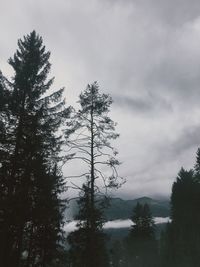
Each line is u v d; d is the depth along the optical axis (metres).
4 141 20.28
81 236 23.72
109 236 25.59
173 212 55.91
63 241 27.94
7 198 18.56
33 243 24.64
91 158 20.44
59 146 21.39
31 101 21.78
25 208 18.67
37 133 21.42
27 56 22.64
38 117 21.09
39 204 19.53
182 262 51.25
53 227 25.50
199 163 53.41
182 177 56.16
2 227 18.64
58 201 21.16
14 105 20.94
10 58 22.78
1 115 21.05
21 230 19.64
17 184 19.56
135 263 66.38
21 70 22.23
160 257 63.44
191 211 53.25
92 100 22.06
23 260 24.23
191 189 54.00
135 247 65.56
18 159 20.08
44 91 22.47
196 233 51.88
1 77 21.75
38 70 22.84
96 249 22.27
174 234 56.34
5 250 18.70
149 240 65.25
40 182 20.22
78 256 25.84
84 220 22.50
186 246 51.69
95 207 20.55
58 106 22.00
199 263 49.25
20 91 21.62
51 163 21.36
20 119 20.95
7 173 19.70
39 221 19.64
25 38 23.58
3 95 21.09
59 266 31.17
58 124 21.81
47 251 26.38
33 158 20.67
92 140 20.86
